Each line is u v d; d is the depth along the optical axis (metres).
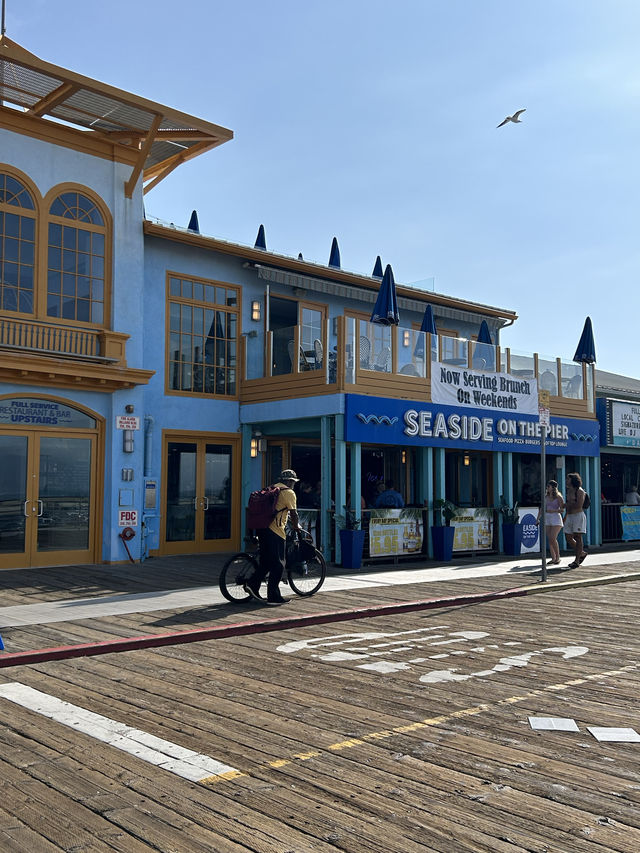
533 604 11.41
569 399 21.16
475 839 3.73
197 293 17.45
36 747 5.03
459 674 7.02
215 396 17.59
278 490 10.69
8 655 7.38
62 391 14.71
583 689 6.50
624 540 22.58
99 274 15.52
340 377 15.36
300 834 3.77
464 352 18.22
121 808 4.07
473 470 21.27
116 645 7.96
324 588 12.38
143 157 15.50
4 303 14.30
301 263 18.55
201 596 11.18
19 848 3.62
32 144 14.77
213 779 4.47
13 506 14.19
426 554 17.09
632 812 4.04
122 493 15.37
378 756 4.87
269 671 7.12
